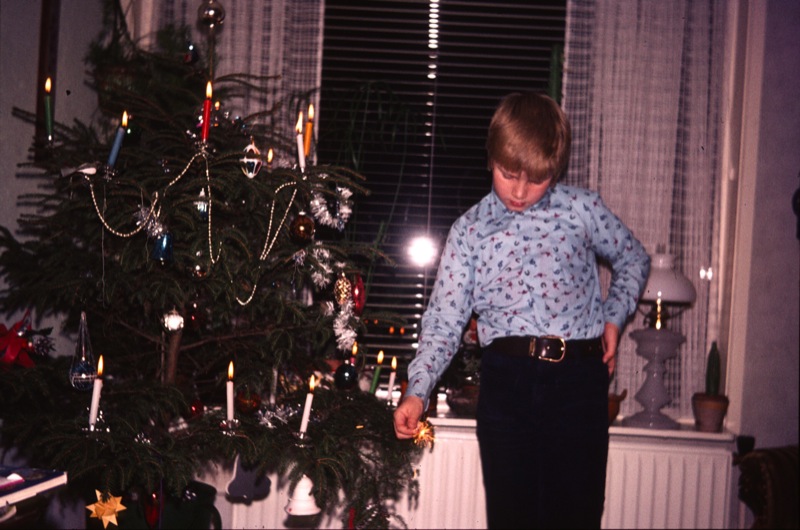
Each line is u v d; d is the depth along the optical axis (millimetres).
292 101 2961
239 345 2420
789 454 2408
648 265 2000
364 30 3148
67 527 2689
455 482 2928
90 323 2389
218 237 2092
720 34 3049
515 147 1774
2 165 2283
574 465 1839
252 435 2221
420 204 3170
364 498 2383
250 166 2143
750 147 2990
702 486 2922
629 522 2934
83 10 2699
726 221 3078
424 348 1900
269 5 3012
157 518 2262
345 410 2443
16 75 2334
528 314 1863
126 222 2088
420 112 3166
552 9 3162
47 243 2221
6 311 2301
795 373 2924
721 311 3092
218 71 2984
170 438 2133
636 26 3043
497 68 3143
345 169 2328
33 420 2018
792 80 2957
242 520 2922
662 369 2977
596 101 3039
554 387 1836
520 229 1894
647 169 3045
